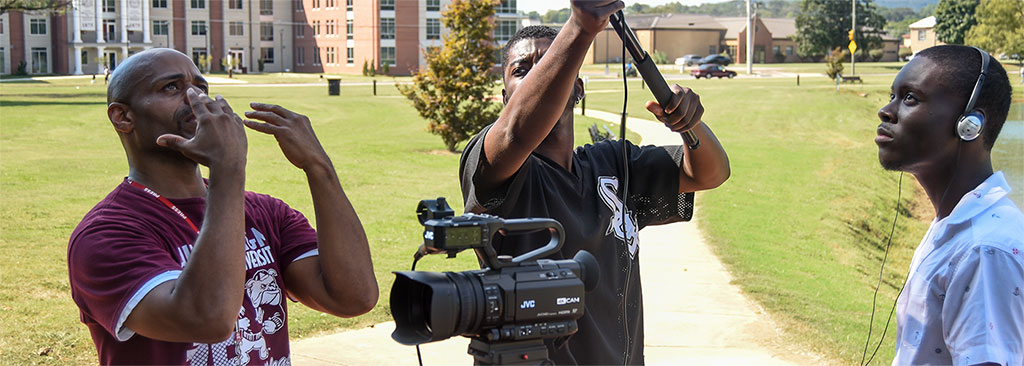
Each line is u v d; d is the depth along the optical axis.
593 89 52.81
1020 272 1.87
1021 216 1.99
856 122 32.34
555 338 1.77
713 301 7.16
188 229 2.14
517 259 1.71
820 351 5.74
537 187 2.25
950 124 2.07
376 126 29.09
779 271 8.66
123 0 81.56
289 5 94.12
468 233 1.62
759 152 22.47
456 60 20.69
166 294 1.89
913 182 19.53
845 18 96.06
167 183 2.19
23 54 79.19
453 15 20.55
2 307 6.19
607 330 2.32
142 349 2.07
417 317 1.71
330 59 90.25
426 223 1.65
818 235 11.58
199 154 1.93
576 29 1.80
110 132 23.72
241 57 91.06
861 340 6.05
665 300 7.20
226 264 1.88
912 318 2.05
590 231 2.31
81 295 2.01
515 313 1.63
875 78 60.78
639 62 2.18
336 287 2.25
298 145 2.18
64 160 16.97
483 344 1.68
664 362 5.49
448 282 1.60
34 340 5.39
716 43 105.44
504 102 2.43
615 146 2.58
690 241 10.02
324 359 5.37
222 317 1.87
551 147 2.35
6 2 41.09
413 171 17.19
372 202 12.87
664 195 2.57
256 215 2.32
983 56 2.06
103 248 1.97
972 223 1.98
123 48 82.12
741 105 38.19
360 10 85.06
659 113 2.25
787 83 57.59
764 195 14.70
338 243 2.23
